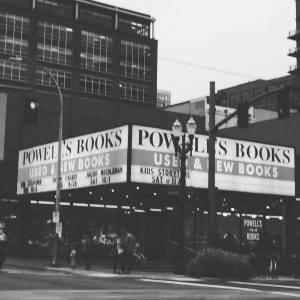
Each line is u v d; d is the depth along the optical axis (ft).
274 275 85.66
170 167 95.66
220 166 102.06
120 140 93.86
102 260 112.27
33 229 126.41
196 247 112.16
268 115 282.77
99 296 47.03
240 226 114.93
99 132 99.91
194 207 82.69
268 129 149.18
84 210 121.19
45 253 122.21
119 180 92.79
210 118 84.89
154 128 94.99
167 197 86.12
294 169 113.09
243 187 104.58
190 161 98.78
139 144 92.89
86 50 335.88
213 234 82.43
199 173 99.55
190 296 49.96
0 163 135.33
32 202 127.54
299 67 380.58
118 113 212.64
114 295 48.52
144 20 375.86
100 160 98.48
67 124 201.05
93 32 339.98
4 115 149.89
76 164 105.19
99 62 339.77
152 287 59.52
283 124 144.77
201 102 295.48
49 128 194.90
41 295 46.55
